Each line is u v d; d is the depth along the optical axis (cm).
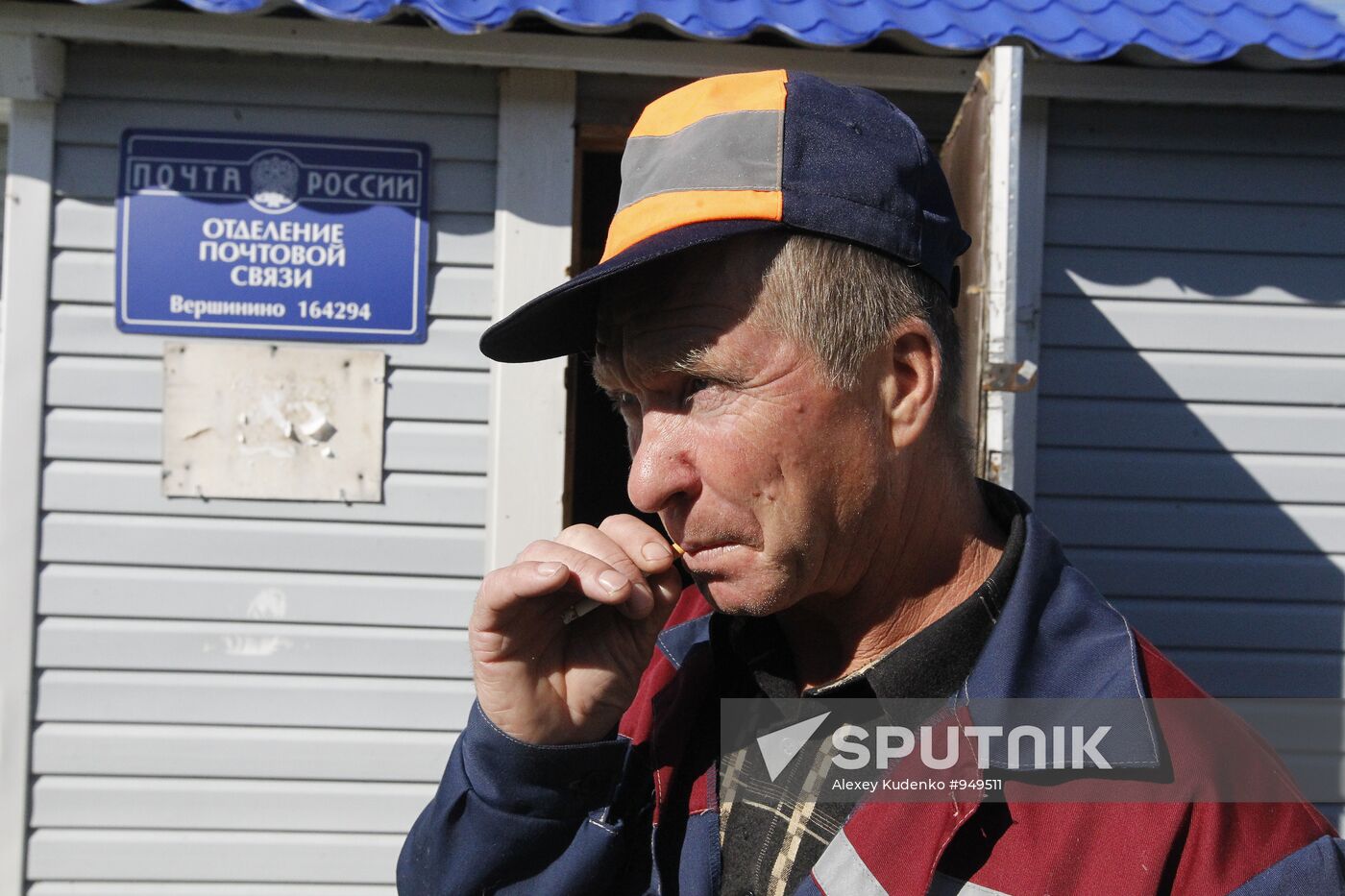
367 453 320
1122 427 332
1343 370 335
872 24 290
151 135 314
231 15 298
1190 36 304
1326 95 322
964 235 126
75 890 315
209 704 318
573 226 324
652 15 280
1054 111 330
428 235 321
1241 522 333
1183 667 331
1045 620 117
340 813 320
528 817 129
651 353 114
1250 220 334
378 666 321
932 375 119
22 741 313
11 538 313
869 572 123
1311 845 102
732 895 122
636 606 125
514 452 320
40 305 313
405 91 320
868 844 111
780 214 109
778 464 113
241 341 318
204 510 318
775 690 132
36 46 299
